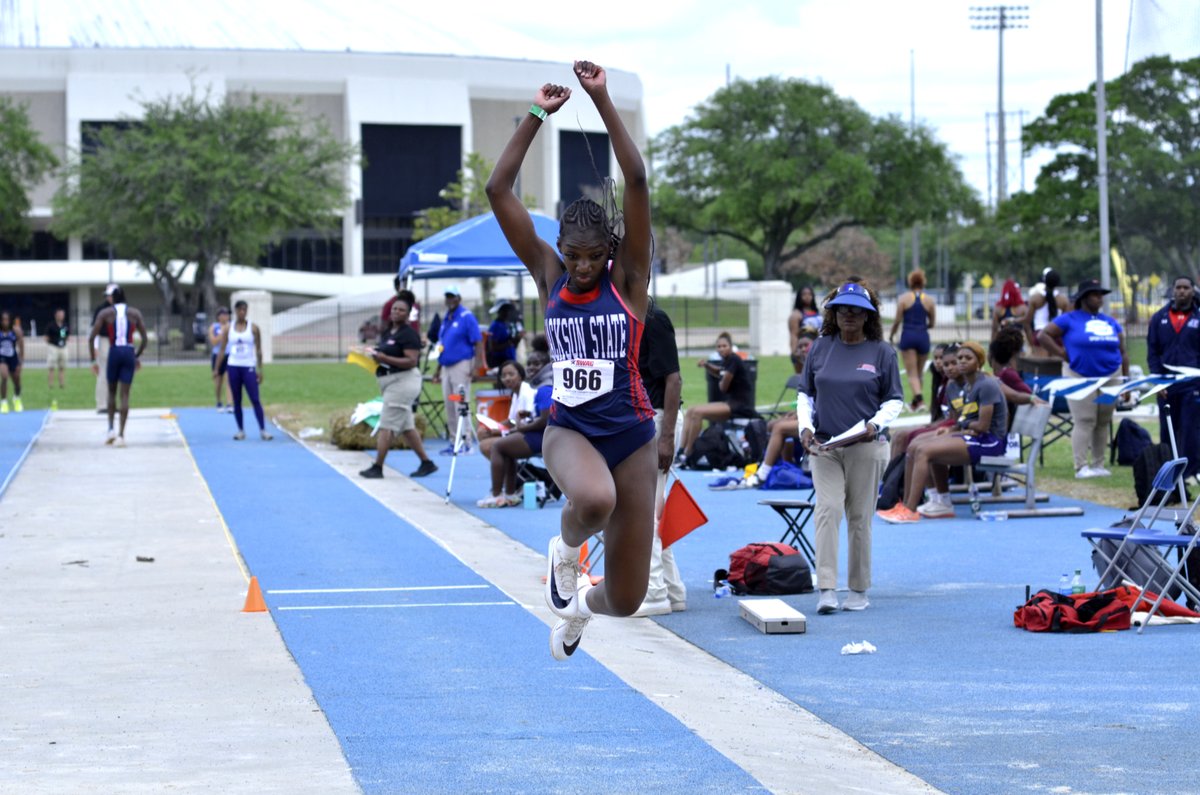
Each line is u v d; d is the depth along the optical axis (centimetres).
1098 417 2348
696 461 2541
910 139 10462
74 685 1034
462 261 2973
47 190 13050
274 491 2261
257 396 3191
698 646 1216
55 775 808
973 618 1312
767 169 10144
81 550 1666
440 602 1358
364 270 14262
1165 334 2053
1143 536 1283
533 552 1686
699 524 1345
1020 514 1950
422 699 994
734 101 10444
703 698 1021
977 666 1121
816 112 10225
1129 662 1127
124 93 13200
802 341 2566
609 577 780
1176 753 875
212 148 9169
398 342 2417
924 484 1930
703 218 10444
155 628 1235
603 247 743
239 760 841
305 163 9606
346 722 932
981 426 1912
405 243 14362
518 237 790
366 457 2822
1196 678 1072
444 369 2908
